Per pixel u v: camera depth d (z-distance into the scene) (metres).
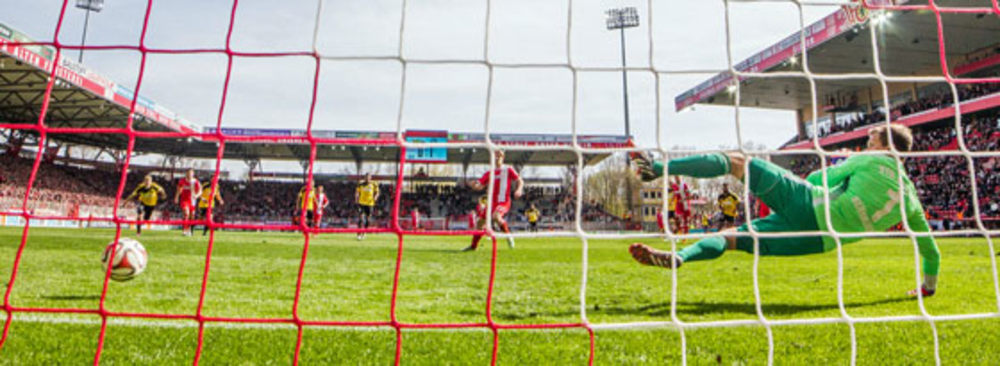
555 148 2.68
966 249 10.41
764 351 2.51
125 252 3.26
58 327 2.76
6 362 2.15
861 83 32.44
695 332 2.85
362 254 8.01
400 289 4.34
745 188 2.65
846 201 3.53
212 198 2.32
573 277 5.33
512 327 2.20
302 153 37.81
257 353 2.41
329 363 2.29
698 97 37.19
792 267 6.47
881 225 3.57
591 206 41.78
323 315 3.20
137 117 28.48
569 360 2.35
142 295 3.75
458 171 55.28
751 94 35.41
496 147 2.63
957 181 24.16
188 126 31.72
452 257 7.82
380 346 2.57
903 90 31.20
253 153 38.25
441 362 2.32
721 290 4.47
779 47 29.28
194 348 2.46
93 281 4.33
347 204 39.50
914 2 21.44
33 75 22.03
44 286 4.00
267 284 4.45
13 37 18.95
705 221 29.59
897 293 4.32
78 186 33.75
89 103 26.36
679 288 4.58
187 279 4.64
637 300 3.91
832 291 4.42
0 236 10.17
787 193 3.59
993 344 2.63
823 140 33.94
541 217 39.81
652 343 2.63
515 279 5.13
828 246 3.62
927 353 2.48
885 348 2.56
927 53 27.39
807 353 2.47
